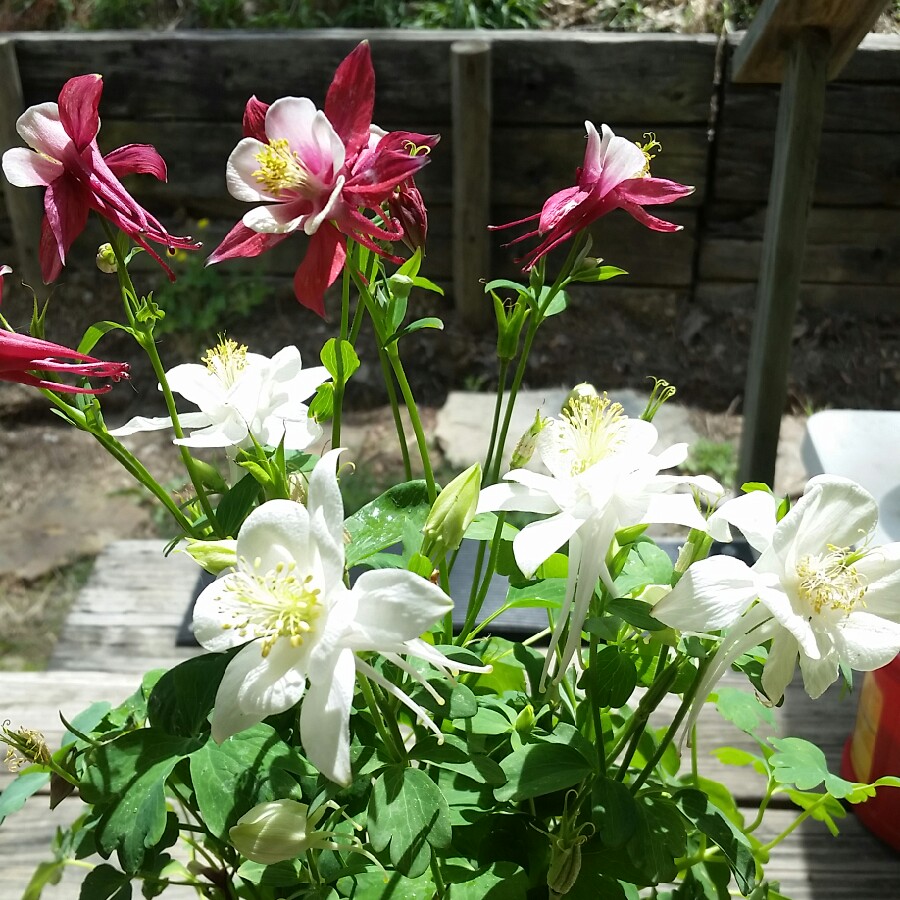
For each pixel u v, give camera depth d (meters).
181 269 3.37
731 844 0.70
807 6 1.72
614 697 0.71
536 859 0.72
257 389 0.76
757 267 3.19
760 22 1.83
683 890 0.83
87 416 0.73
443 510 0.65
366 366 3.18
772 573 0.61
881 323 3.21
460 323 3.26
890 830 1.04
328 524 0.59
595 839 0.72
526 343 0.78
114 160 0.73
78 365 0.65
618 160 0.72
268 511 0.61
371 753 0.70
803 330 3.20
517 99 2.99
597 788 0.67
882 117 2.91
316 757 0.56
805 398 3.03
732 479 2.74
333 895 0.70
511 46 2.94
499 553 0.77
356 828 0.72
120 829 0.63
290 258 3.33
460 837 0.73
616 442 0.70
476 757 0.67
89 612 1.51
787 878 1.02
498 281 0.77
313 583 0.60
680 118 2.97
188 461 0.77
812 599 0.61
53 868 0.91
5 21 3.57
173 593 1.54
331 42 3.02
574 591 0.68
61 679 1.27
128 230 0.68
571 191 0.74
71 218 0.69
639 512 0.65
